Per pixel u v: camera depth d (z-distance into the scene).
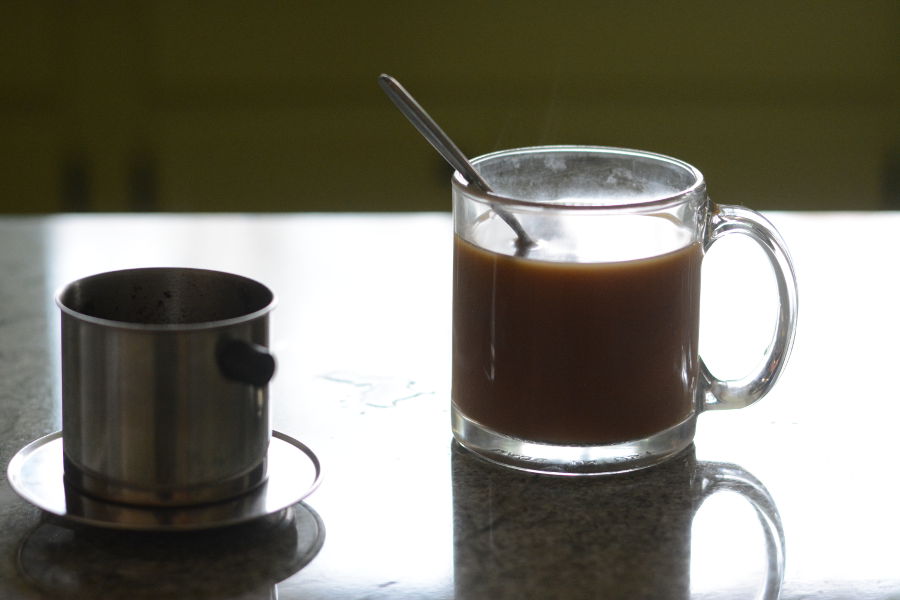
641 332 0.57
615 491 0.58
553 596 0.51
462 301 0.59
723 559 0.53
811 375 0.68
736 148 1.73
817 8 1.67
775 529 0.55
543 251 0.57
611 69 1.71
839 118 1.71
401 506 0.56
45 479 0.56
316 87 1.72
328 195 1.76
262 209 1.77
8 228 0.90
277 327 0.74
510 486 0.58
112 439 0.53
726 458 0.60
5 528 0.54
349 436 0.62
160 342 0.52
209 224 0.92
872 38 1.67
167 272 0.57
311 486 0.55
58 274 0.82
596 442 0.58
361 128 1.73
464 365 0.59
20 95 1.71
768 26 1.68
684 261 0.57
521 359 0.57
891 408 0.65
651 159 0.60
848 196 1.73
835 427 0.63
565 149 0.61
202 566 0.52
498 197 0.57
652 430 0.58
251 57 1.71
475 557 0.53
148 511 0.54
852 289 0.79
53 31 1.69
